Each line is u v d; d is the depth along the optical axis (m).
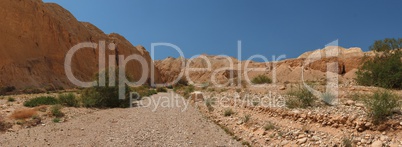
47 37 48.50
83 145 8.98
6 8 41.44
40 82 41.59
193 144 9.19
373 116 8.48
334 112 9.82
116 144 9.05
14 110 14.66
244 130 10.95
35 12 46.97
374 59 20.83
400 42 20.64
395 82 17.28
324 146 7.87
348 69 43.94
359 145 7.58
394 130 7.79
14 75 38.56
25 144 9.10
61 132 10.91
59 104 17.17
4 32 40.38
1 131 10.85
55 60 49.16
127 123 12.92
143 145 8.98
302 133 9.09
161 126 12.09
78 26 62.03
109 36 84.88
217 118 13.96
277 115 11.73
